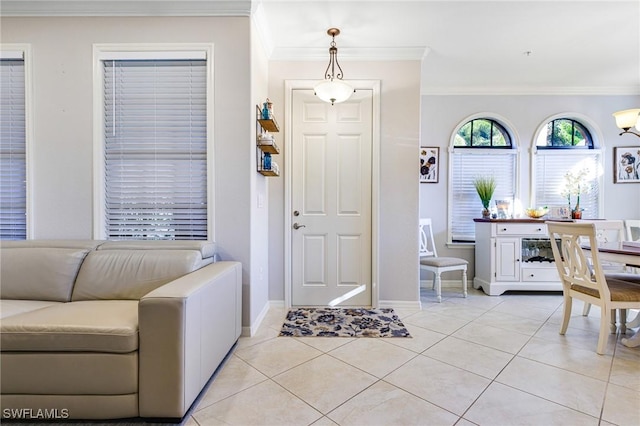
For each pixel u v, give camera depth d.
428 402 1.52
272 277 3.05
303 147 3.05
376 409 1.47
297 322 2.63
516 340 2.27
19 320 1.41
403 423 1.37
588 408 1.47
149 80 2.40
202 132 2.40
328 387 1.66
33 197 2.37
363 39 2.79
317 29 2.63
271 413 1.44
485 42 2.84
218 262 2.21
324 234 3.06
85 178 2.37
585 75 3.57
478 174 3.98
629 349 2.11
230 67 2.35
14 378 1.35
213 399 1.55
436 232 3.96
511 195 3.96
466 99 3.94
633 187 3.92
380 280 3.02
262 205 2.78
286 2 2.30
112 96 2.40
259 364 1.91
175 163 2.42
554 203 3.96
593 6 2.31
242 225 2.37
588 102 3.93
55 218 2.37
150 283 1.93
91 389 1.35
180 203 2.43
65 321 1.41
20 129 2.41
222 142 2.36
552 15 2.43
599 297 2.07
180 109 2.41
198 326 1.51
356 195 3.04
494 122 4.04
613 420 1.38
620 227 3.09
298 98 3.03
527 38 2.77
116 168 2.42
